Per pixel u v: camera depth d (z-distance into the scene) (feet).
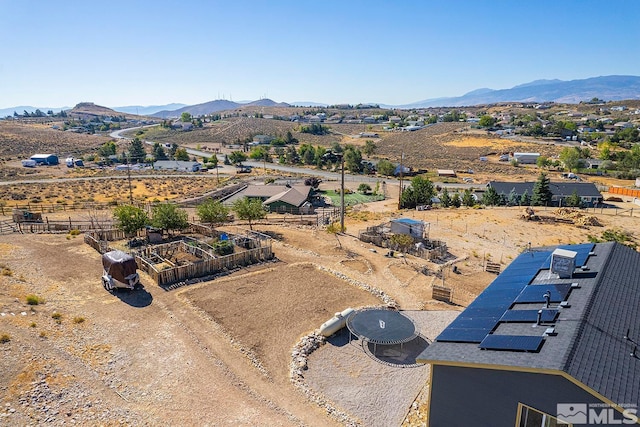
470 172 434.71
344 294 102.01
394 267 122.11
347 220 186.60
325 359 75.31
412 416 61.26
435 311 95.61
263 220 183.52
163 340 77.46
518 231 174.40
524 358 43.47
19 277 101.04
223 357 73.36
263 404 61.93
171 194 297.74
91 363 68.90
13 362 66.03
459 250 143.84
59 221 173.58
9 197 254.68
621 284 59.21
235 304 93.91
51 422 54.90
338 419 59.82
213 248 124.06
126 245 134.41
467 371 47.44
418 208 224.74
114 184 331.98
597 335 45.65
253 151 584.40
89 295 94.94
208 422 57.21
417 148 603.26
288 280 108.58
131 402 60.34
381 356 77.10
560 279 62.80
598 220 197.47
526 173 416.67
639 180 337.52
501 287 67.31
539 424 43.50
